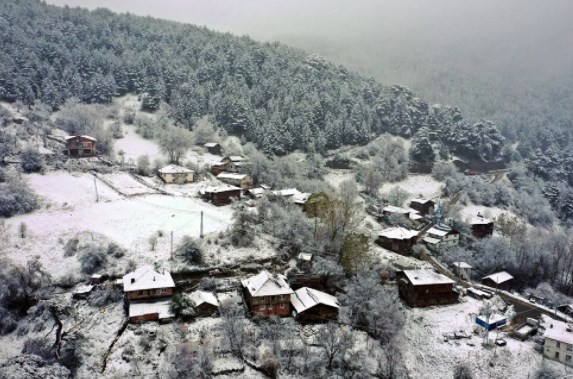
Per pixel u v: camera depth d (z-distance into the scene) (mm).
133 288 65750
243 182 122812
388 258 94125
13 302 66062
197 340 61344
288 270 80000
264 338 63719
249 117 170625
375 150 171250
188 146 141375
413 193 148000
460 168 174875
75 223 87500
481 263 101750
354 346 65312
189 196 110250
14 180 98188
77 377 54969
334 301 71625
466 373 61625
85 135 141375
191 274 74125
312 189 126812
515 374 63500
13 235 80875
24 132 134875
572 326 73812
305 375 59344
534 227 136875
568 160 187500
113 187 108938
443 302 80938
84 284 70562
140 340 60281
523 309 82688
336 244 88250
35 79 170750
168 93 188250
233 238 82375
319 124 176500
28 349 59031
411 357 66062
